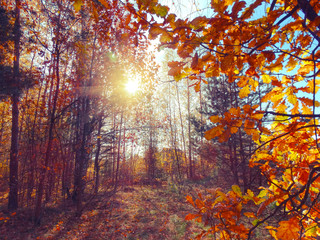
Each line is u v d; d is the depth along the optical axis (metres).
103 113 8.33
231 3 0.84
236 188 1.19
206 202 1.22
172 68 1.01
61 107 8.51
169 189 14.02
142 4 0.81
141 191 13.27
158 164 22.33
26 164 9.16
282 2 1.09
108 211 8.32
